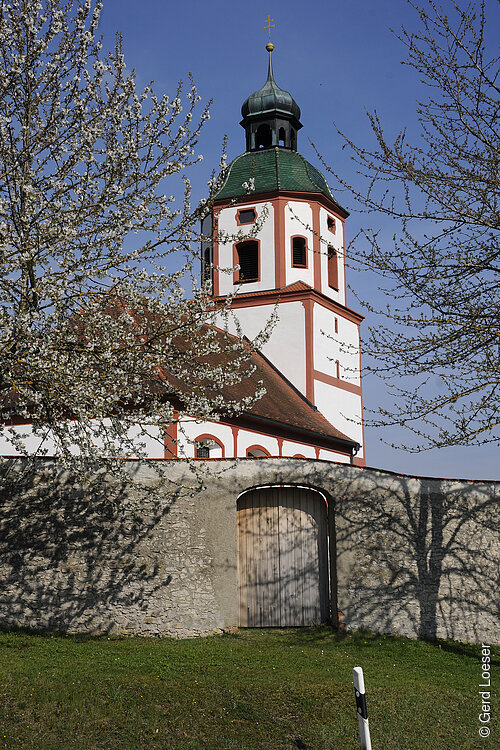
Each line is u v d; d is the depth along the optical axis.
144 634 13.51
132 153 11.57
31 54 11.56
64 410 12.11
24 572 13.85
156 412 12.33
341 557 14.33
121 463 12.86
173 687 9.73
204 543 13.90
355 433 35.94
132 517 13.92
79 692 9.34
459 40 11.84
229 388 26.20
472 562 14.23
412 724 8.91
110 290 11.61
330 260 36.09
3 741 7.94
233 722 8.78
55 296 10.82
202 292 12.22
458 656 12.81
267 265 34.16
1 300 11.06
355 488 14.54
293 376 33.25
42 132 11.62
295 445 27.66
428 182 12.05
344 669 11.38
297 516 14.73
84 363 11.22
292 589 14.51
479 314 11.76
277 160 35.34
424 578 14.16
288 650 12.62
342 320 36.03
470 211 11.98
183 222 11.99
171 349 12.22
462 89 11.96
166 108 11.79
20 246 10.88
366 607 14.12
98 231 11.39
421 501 14.48
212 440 22.20
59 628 13.62
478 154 11.95
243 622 14.38
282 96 36.78
